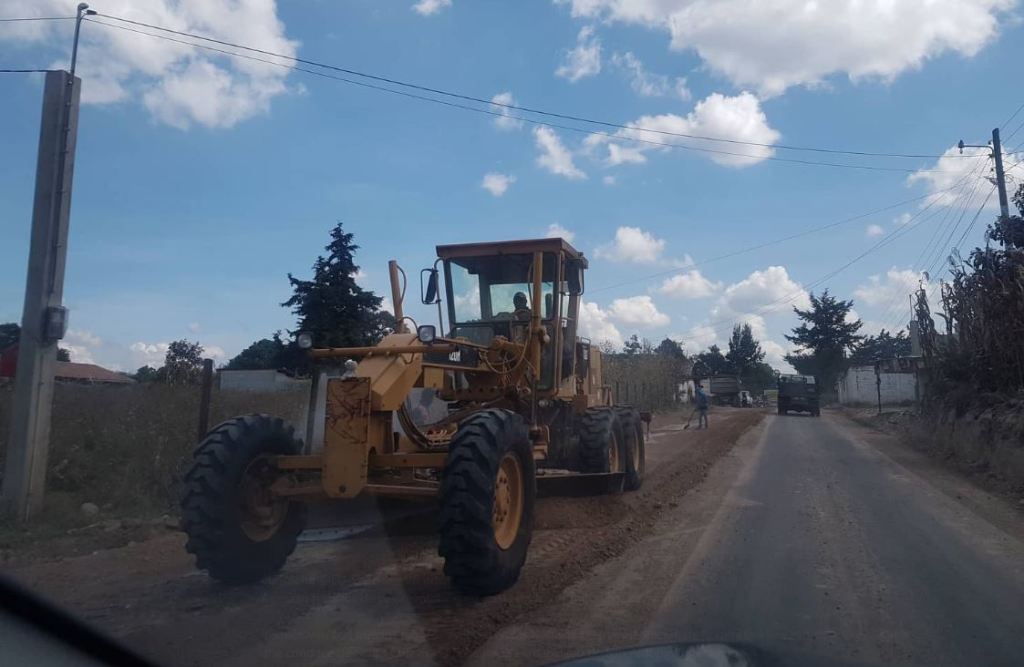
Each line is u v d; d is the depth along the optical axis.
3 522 9.18
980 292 18.67
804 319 72.00
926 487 12.98
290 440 7.25
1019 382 17.75
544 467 10.09
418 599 6.41
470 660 5.12
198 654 5.18
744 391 66.38
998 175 23.23
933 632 5.66
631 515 10.16
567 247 10.05
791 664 3.16
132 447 11.85
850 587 6.85
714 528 9.43
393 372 6.93
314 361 9.27
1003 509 10.80
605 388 13.76
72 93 10.20
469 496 6.10
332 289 14.33
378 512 8.13
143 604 6.30
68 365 39.62
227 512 6.50
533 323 9.02
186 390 14.89
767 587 6.85
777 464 16.52
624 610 6.20
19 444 9.53
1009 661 5.08
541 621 5.92
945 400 20.17
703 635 5.60
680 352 66.62
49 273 9.83
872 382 56.84
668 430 29.19
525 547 6.88
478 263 10.20
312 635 5.55
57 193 9.98
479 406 8.79
